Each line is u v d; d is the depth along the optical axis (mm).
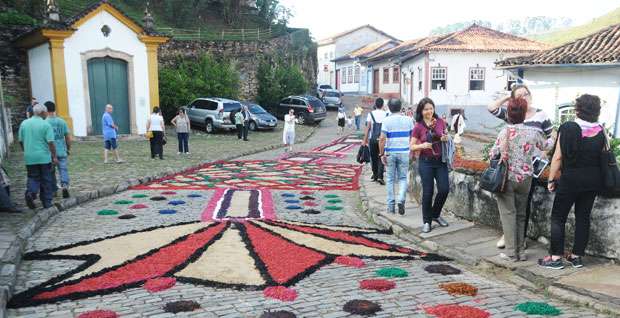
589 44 16188
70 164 15281
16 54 24250
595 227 5930
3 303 4766
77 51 22406
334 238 7438
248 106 29656
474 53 31375
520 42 32875
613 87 14727
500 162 5898
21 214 8641
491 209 7461
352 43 57219
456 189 8281
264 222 8461
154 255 6551
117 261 6355
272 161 17625
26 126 8828
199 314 4707
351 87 52125
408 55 34625
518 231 6078
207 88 30812
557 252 5691
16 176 12805
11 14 25078
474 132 27688
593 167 5414
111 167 14766
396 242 7414
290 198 10805
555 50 16688
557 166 5527
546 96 16750
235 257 6488
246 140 24375
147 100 24656
